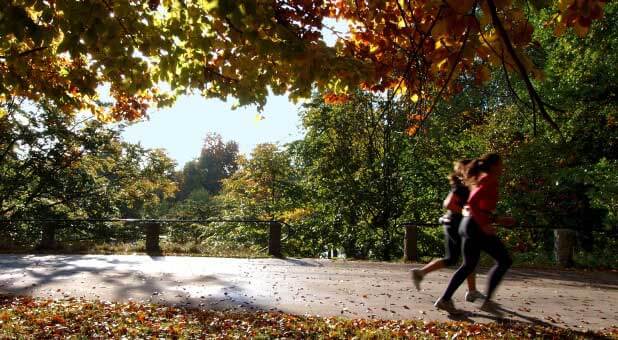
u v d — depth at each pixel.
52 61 6.90
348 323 6.82
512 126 18.80
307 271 11.37
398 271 11.53
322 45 4.76
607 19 13.69
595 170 14.73
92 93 6.06
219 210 39.91
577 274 11.59
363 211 20.19
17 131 21.92
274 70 5.74
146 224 14.87
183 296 8.61
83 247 14.84
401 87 4.45
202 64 5.93
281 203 24.20
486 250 6.89
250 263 12.54
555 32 3.02
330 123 19.94
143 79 5.86
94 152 24.11
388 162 17.62
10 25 4.30
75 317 6.91
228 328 6.61
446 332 6.42
